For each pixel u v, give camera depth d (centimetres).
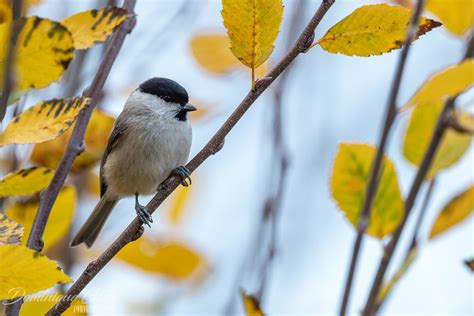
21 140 341
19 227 337
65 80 609
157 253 561
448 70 324
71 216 476
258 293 591
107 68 462
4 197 443
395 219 440
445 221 470
